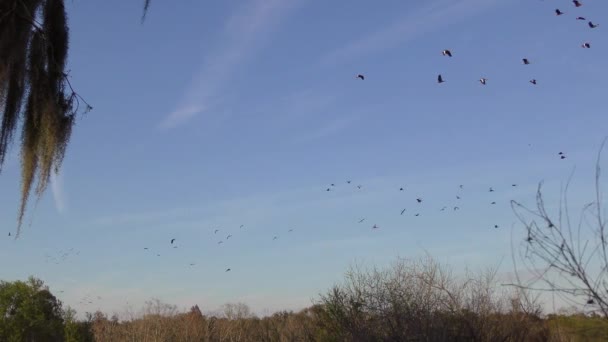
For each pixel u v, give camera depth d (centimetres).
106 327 2205
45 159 968
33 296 1955
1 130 934
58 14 988
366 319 1064
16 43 915
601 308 600
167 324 2234
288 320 1958
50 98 964
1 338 1859
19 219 970
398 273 1068
